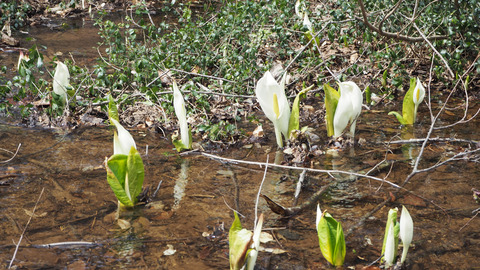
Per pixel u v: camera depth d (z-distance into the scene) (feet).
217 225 8.13
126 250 7.82
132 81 10.99
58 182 8.69
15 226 8.05
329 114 9.69
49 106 10.37
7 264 7.63
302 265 7.71
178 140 9.39
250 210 8.35
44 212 8.24
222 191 8.64
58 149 9.34
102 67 10.41
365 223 8.20
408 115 10.11
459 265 7.72
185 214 8.27
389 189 8.71
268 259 7.76
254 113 10.61
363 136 9.83
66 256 7.73
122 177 8.26
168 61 11.13
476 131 9.91
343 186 8.77
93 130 9.86
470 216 8.29
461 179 8.86
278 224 8.18
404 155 9.36
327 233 7.66
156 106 10.46
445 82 11.35
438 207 8.41
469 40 11.10
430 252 7.86
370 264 7.72
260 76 11.22
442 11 11.30
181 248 7.85
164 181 8.79
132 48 11.03
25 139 9.55
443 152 9.43
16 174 8.79
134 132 9.90
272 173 8.99
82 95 10.66
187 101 10.44
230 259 7.53
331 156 9.36
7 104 10.43
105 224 8.11
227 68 11.18
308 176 8.93
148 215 8.25
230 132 9.76
